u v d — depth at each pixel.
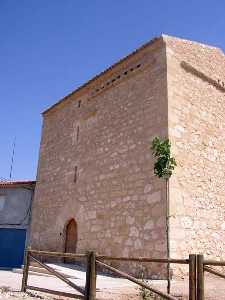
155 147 8.82
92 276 5.82
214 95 12.16
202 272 4.38
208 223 10.15
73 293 6.53
